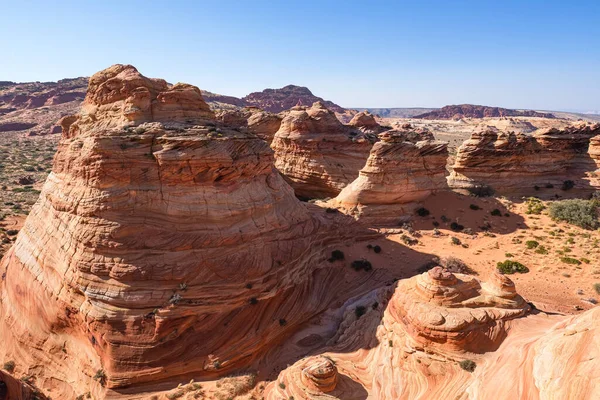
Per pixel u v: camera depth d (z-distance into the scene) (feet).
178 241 79.05
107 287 73.82
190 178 83.82
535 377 53.47
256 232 89.86
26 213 185.47
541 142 181.47
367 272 110.11
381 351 74.23
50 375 75.77
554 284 101.86
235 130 103.60
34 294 83.61
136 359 70.38
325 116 192.03
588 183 173.17
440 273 74.84
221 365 74.33
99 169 76.79
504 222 143.23
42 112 573.74
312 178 185.98
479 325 67.56
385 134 146.00
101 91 94.32
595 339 49.90
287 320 86.53
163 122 91.30
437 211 147.23
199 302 76.33
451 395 60.29
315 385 65.57
